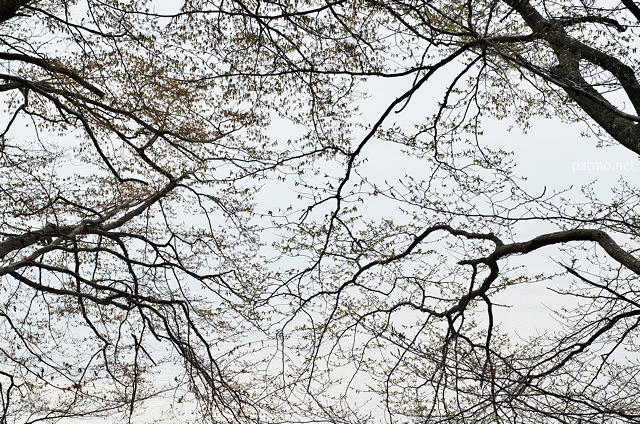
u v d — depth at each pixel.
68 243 8.56
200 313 9.38
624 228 5.82
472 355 7.07
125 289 9.30
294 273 7.67
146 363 9.88
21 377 8.74
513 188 6.28
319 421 7.96
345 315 7.74
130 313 9.85
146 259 10.12
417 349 7.01
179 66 7.38
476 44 4.39
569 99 6.02
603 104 3.89
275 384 8.78
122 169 9.49
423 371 7.64
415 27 4.87
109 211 9.95
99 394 9.51
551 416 5.38
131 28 7.05
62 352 9.91
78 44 7.64
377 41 6.00
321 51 6.52
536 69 4.06
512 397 5.63
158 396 10.28
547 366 6.62
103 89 7.96
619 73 5.88
